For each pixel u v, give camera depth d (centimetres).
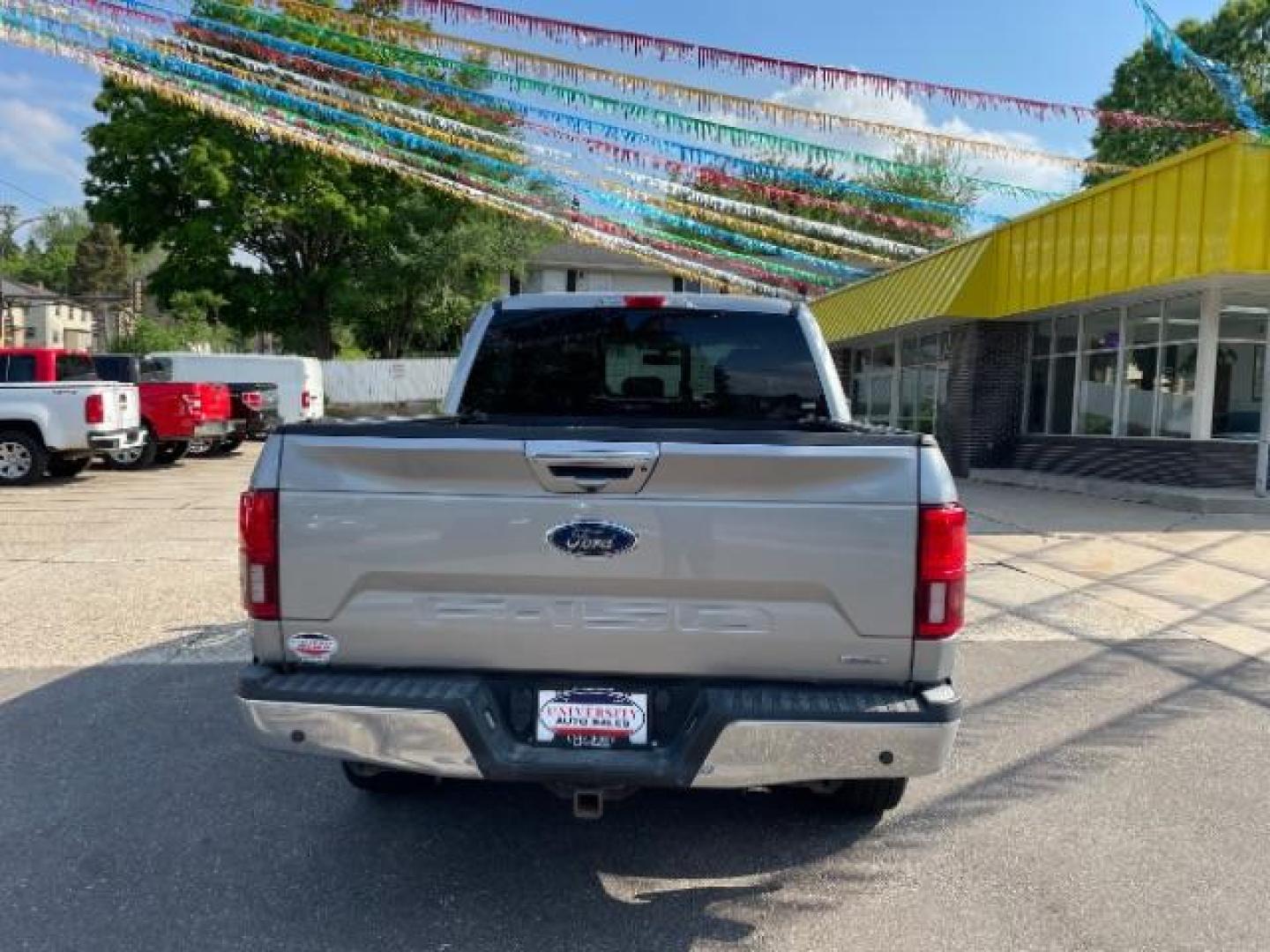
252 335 3847
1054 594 824
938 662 307
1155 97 2914
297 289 3488
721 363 536
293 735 306
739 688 309
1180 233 1270
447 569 309
